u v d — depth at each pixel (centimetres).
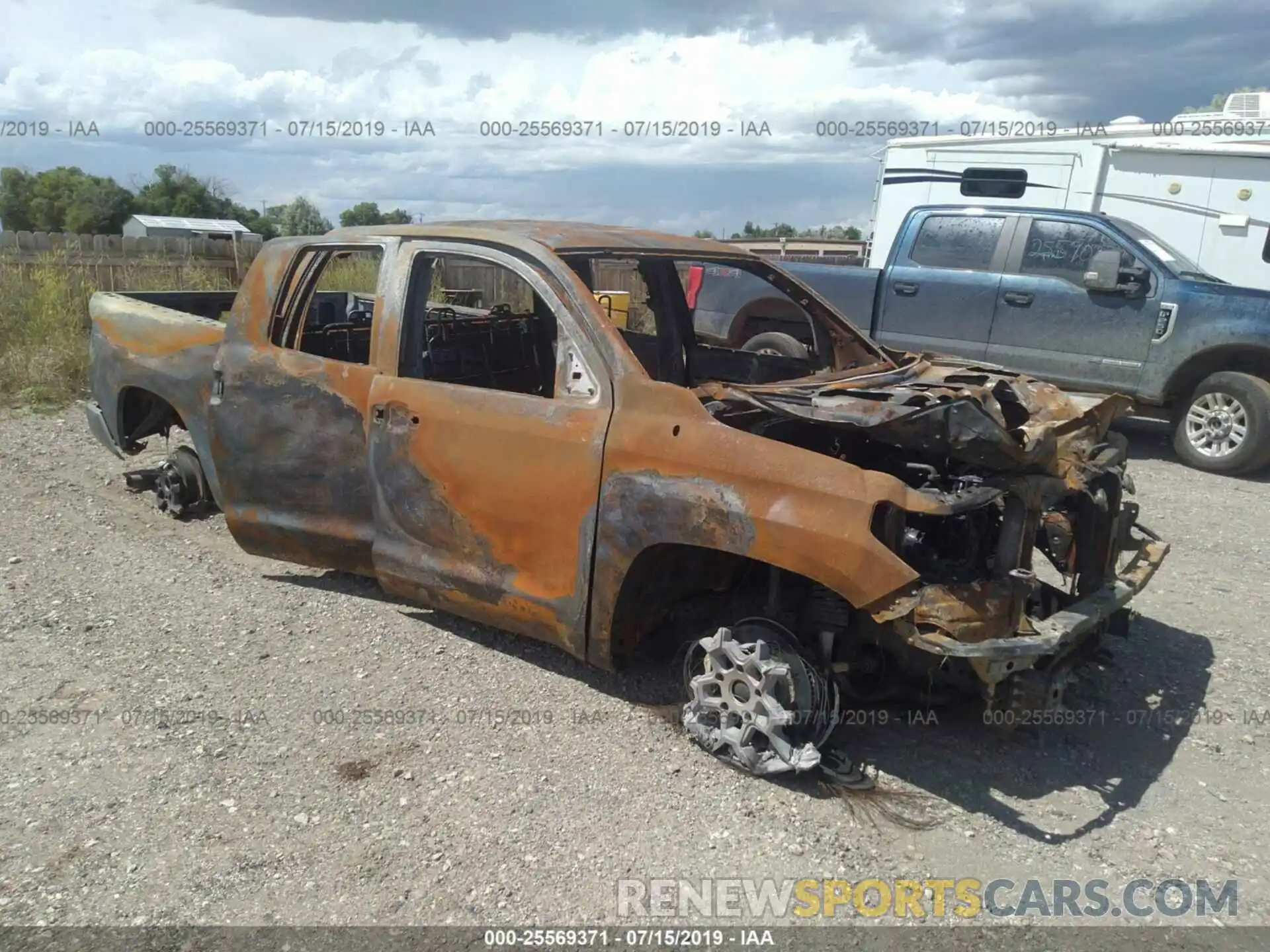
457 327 505
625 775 353
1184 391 855
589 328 383
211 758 358
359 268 930
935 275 930
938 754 375
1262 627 506
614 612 371
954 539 370
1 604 481
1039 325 881
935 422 325
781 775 354
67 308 1071
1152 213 1045
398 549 436
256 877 297
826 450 403
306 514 472
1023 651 315
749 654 349
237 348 486
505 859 308
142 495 662
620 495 361
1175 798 353
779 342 838
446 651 445
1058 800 349
